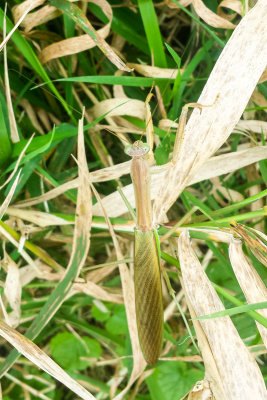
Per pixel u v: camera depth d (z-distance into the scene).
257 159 0.31
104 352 0.38
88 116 0.35
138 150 0.28
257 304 0.28
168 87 0.34
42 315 0.30
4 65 0.32
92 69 0.36
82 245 0.30
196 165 0.30
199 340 0.29
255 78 0.29
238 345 0.28
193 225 0.30
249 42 0.29
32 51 0.32
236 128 0.34
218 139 0.29
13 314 0.34
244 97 0.29
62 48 0.32
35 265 0.33
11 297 0.32
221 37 0.34
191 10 0.35
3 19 0.31
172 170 0.30
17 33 0.32
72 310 0.36
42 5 0.34
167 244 0.35
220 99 0.29
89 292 0.34
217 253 0.33
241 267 0.29
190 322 0.37
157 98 0.33
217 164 0.31
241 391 0.28
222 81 0.29
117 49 0.36
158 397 0.34
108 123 0.36
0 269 0.33
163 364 0.35
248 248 0.31
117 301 0.34
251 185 0.35
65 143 0.35
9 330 0.29
